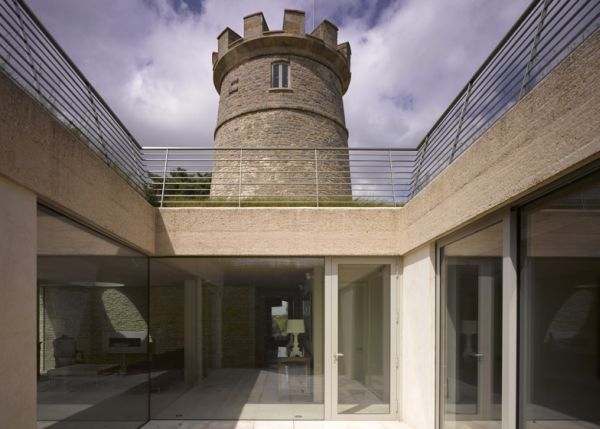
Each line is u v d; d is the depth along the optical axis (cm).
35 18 313
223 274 620
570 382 236
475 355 380
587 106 207
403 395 572
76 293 361
